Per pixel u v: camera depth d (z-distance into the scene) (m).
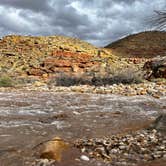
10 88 20.42
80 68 37.56
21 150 6.46
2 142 7.13
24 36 49.97
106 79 22.30
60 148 6.40
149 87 18.17
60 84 23.22
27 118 9.95
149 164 5.64
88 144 6.75
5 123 9.16
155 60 25.59
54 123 9.17
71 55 42.25
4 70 35.50
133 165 5.66
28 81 28.11
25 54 42.69
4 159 5.96
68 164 5.70
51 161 5.80
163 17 6.47
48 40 48.25
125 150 6.40
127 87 18.27
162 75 22.62
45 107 12.11
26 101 13.68
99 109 11.61
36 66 36.91
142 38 62.31
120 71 23.88
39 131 8.21
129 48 57.47
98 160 5.92
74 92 17.52
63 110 11.41
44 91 18.30
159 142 6.83
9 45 46.12
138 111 11.14
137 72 23.66
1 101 13.58
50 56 41.91
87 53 44.75
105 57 43.97
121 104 12.77
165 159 5.87
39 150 6.29
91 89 18.34
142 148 6.46
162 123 7.81
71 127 8.66
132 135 7.41
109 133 7.93
